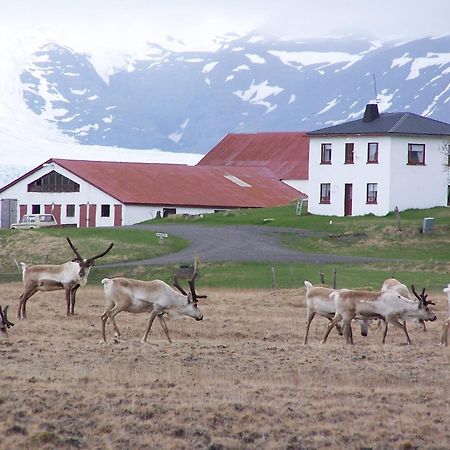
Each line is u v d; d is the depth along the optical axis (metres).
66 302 92.88
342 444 44.69
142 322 82.38
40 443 43.59
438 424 47.41
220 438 44.91
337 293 71.75
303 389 52.81
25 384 51.75
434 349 68.75
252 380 55.31
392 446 44.69
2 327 70.25
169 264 148.50
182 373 56.50
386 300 71.81
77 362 59.75
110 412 47.34
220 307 98.62
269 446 44.25
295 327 81.75
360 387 54.19
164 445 43.94
